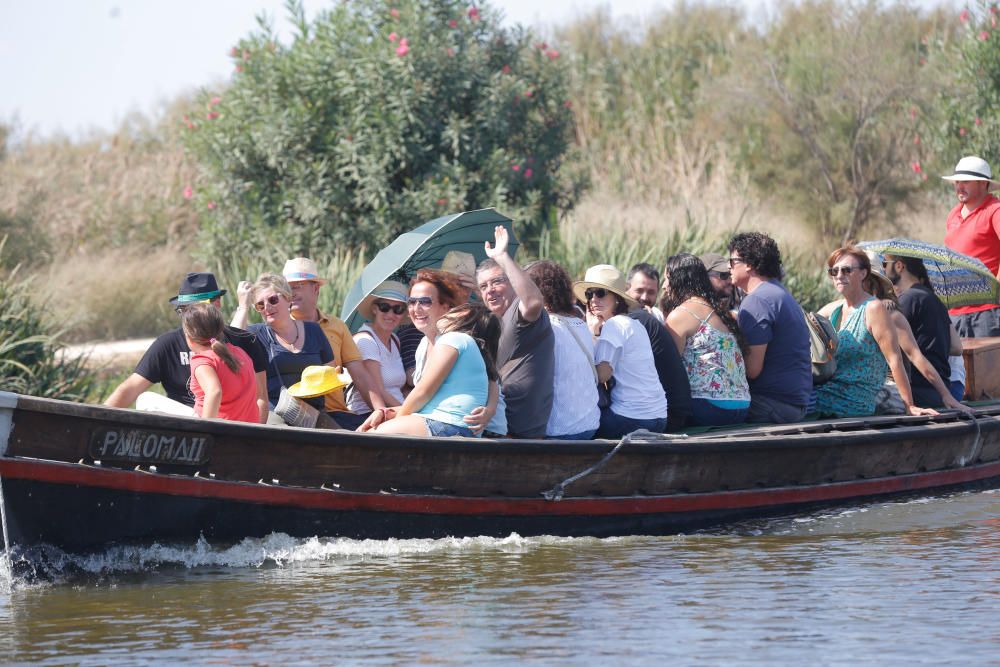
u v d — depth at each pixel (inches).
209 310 900.0
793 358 1115.3
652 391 1029.8
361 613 701.9
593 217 2511.1
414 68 2081.7
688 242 1989.4
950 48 2930.6
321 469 845.8
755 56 3142.2
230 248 2139.5
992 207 1412.4
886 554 843.4
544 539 925.8
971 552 842.8
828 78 2947.8
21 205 2987.2
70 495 774.5
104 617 701.3
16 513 759.1
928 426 1138.7
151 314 2588.6
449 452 877.2
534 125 2257.6
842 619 668.1
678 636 643.5
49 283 2453.2
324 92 2119.8
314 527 859.4
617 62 3831.2
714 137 3287.4
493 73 2170.3
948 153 2714.1
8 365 1454.2
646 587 756.0
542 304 943.7
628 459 949.8
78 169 3535.9
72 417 761.0
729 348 1083.9
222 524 828.0
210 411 876.6
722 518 1015.0
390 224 2060.8
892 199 2886.3
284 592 755.4
